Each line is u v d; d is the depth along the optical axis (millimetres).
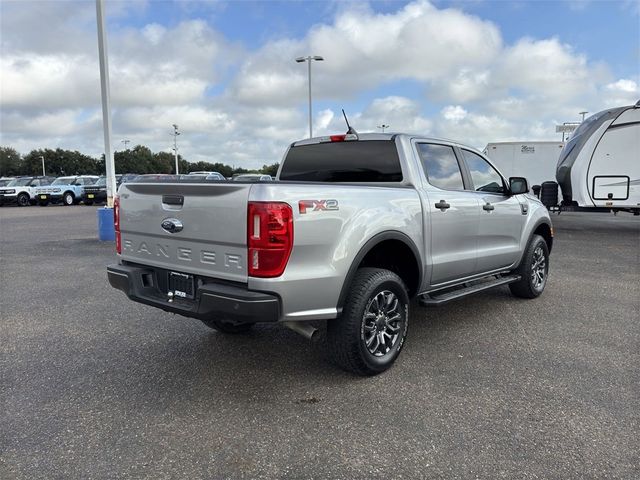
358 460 2756
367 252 3674
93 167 119125
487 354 4316
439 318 5406
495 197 5332
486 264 5250
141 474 2635
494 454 2799
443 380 3775
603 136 13008
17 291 6758
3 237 13047
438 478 2596
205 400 3473
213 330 4961
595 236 13148
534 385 3680
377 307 3820
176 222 3561
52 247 11109
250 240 3135
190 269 3527
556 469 2658
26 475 2619
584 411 3279
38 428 3102
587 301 6148
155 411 3316
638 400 3436
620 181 12992
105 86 11867
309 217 3262
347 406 3369
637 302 6105
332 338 3650
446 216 4504
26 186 30656
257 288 3154
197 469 2682
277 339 4691
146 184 3756
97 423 3162
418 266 4219
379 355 3867
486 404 3383
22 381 3795
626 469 2656
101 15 11594
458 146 5066
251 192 3139
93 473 2641
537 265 6215
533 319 5371
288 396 3521
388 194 3932
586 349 4434
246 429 3084
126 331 4965
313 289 3314
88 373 3941
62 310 5762
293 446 2896
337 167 4809
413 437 2979
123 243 4105
